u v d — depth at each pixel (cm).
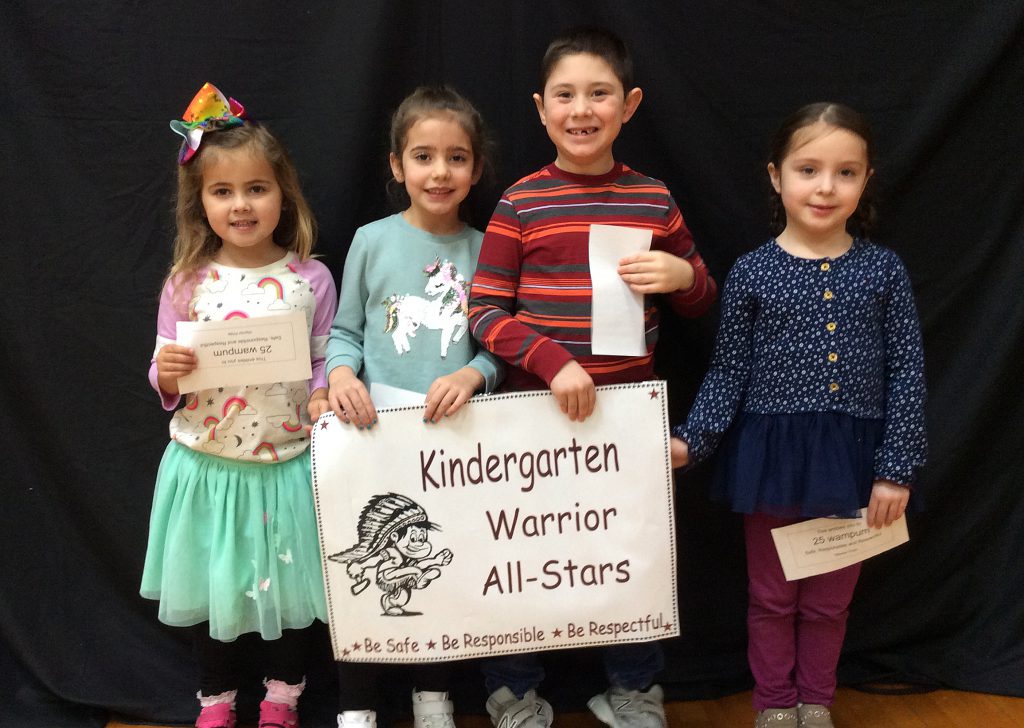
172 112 184
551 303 162
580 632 163
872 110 187
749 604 181
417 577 161
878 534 168
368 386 171
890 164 188
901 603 204
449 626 162
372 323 172
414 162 164
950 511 201
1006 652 198
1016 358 193
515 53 185
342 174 186
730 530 203
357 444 158
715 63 185
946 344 196
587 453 160
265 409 168
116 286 190
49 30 180
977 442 198
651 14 183
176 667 198
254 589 169
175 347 160
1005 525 201
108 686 193
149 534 188
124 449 196
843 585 173
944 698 193
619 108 160
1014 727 182
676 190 190
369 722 176
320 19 181
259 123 178
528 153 189
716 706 194
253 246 172
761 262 165
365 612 161
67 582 199
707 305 173
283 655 180
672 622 164
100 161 186
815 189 158
